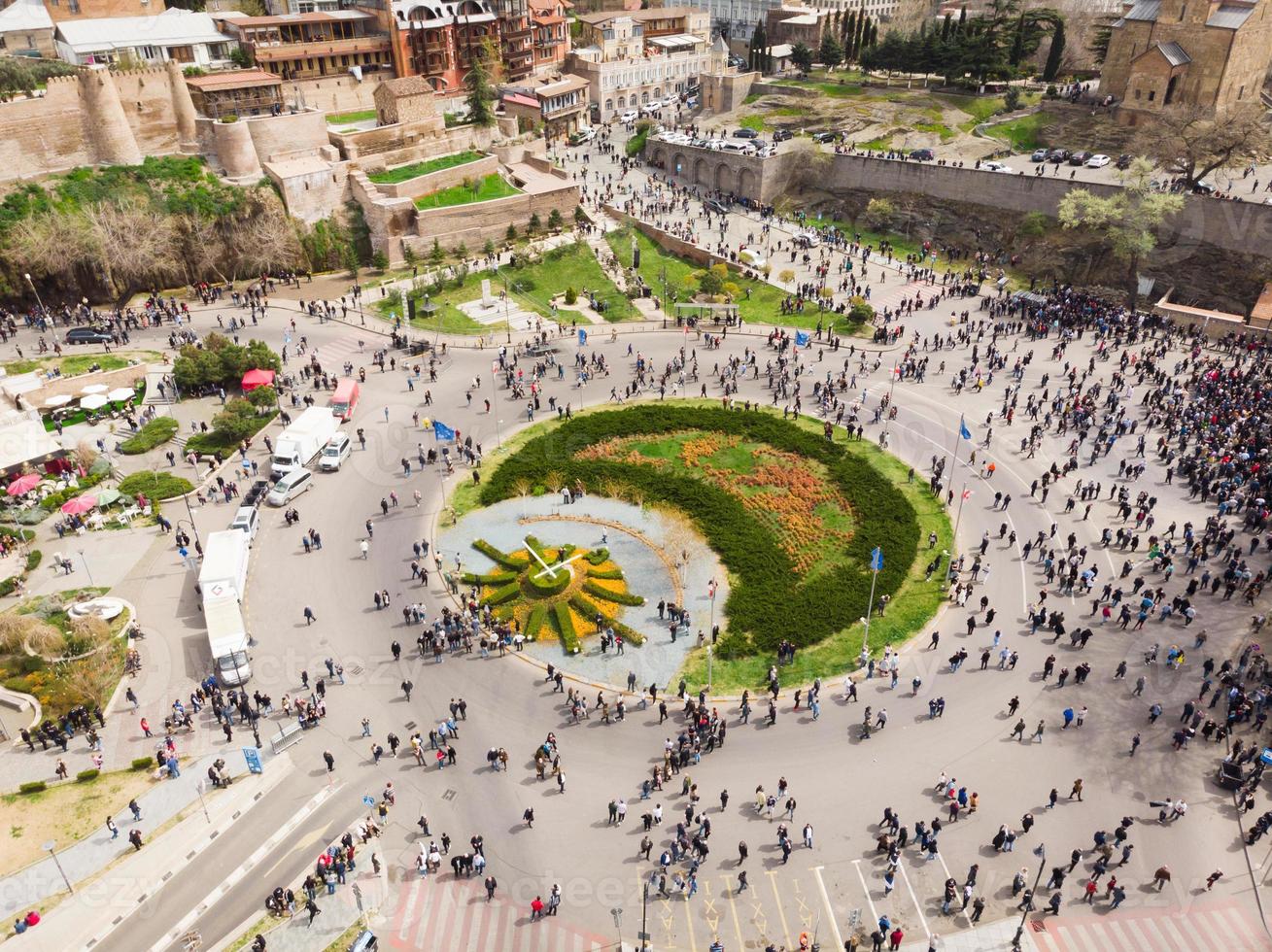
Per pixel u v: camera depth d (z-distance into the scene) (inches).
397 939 1595.7
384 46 5369.1
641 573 2484.0
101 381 3348.9
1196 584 2402.8
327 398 3353.8
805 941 1551.4
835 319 4028.1
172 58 4800.7
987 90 5816.9
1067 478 2874.0
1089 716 2032.5
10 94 3978.8
